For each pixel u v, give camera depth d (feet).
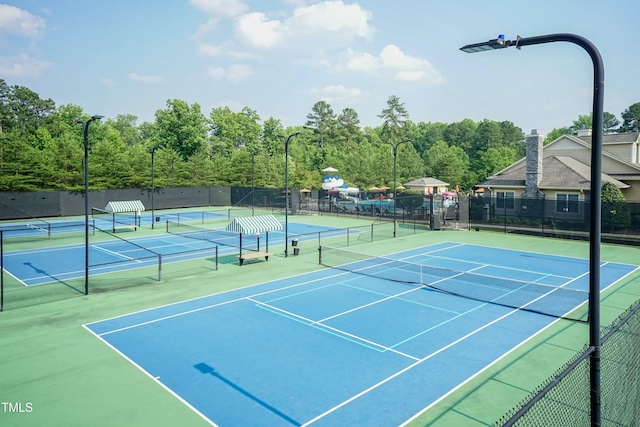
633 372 34.35
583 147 156.15
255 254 97.76
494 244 119.96
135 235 136.56
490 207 143.43
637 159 154.20
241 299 70.90
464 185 285.23
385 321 60.54
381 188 234.17
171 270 90.58
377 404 39.55
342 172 283.59
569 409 34.19
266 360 48.73
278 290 75.87
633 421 29.63
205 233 140.15
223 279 83.30
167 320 61.46
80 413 38.45
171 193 216.95
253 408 39.09
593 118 23.47
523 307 65.87
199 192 225.97
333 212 188.85
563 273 87.66
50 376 45.34
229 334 56.29
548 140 399.65
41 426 36.45
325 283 80.23
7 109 328.70
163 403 40.04
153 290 76.13
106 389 42.63
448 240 126.21
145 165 226.79
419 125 577.84
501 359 48.47
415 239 127.95
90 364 48.03
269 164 263.49
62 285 79.41
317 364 47.65
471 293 73.41
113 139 316.40
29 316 63.26
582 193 131.13
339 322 60.23
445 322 60.03
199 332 57.06
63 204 185.68
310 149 372.38
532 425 32.73
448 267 92.94
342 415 37.86
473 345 52.31
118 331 57.52
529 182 140.77
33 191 180.65
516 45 26.50
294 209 194.90
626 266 93.40
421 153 451.53
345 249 112.68
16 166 192.34
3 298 70.79
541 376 44.37
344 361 48.32
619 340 38.70
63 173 205.26
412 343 53.06
